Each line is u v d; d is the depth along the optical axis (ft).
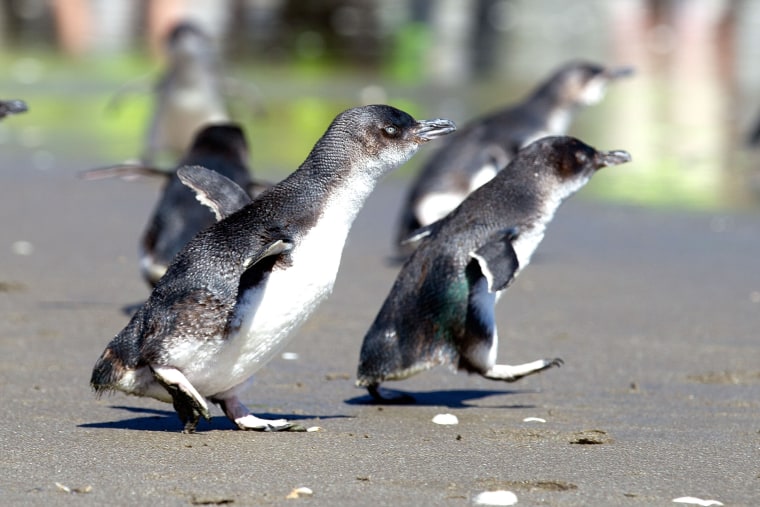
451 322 32.60
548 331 41.88
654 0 229.45
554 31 186.09
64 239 55.52
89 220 60.39
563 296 47.39
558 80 64.39
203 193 30.45
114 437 27.73
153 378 27.61
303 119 97.40
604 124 95.45
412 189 57.57
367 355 32.78
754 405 32.73
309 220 28.19
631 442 28.45
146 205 65.36
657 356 38.52
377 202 68.44
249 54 144.46
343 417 31.01
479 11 216.33
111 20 179.22
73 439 27.48
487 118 62.85
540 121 63.10
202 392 28.22
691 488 24.59
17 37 156.46
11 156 79.61
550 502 23.36
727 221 62.80
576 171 35.70
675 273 51.42
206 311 26.96
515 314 44.47
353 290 47.52
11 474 24.39
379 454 26.78
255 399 32.91
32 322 40.63
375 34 176.14
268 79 121.80
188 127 82.23
